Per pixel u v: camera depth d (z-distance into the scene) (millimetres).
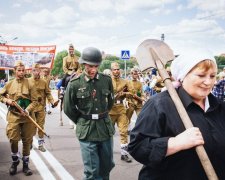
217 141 1781
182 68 1826
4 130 9195
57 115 12930
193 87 1808
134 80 7707
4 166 5594
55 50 14664
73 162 5832
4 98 5020
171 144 1686
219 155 1778
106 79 3945
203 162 1634
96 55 3775
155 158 1719
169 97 1851
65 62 8930
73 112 3844
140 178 1950
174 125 1774
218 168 1781
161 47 2150
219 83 8141
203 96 1808
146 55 2127
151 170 1880
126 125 5906
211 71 1771
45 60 14781
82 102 3775
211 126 1811
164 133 1800
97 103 3801
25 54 14711
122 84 6125
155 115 1806
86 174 3705
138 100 7551
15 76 5160
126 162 5762
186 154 1763
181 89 1880
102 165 3887
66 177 5023
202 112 1844
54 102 6648
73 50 8859
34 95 5133
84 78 3826
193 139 1633
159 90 9234
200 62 1759
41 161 5906
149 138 1789
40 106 6570
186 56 1814
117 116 5965
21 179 4938
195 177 1757
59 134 8539
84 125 3750
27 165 5180
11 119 5012
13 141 5066
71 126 9594
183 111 1742
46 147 7008
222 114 1906
